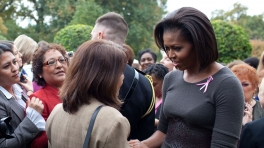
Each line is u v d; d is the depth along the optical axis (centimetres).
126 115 218
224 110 169
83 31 797
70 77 171
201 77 184
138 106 222
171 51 179
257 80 282
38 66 242
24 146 219
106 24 264
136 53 2200
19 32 2169
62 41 800
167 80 208
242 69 281
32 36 2138
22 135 211
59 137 170
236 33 950
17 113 229
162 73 351
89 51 169
